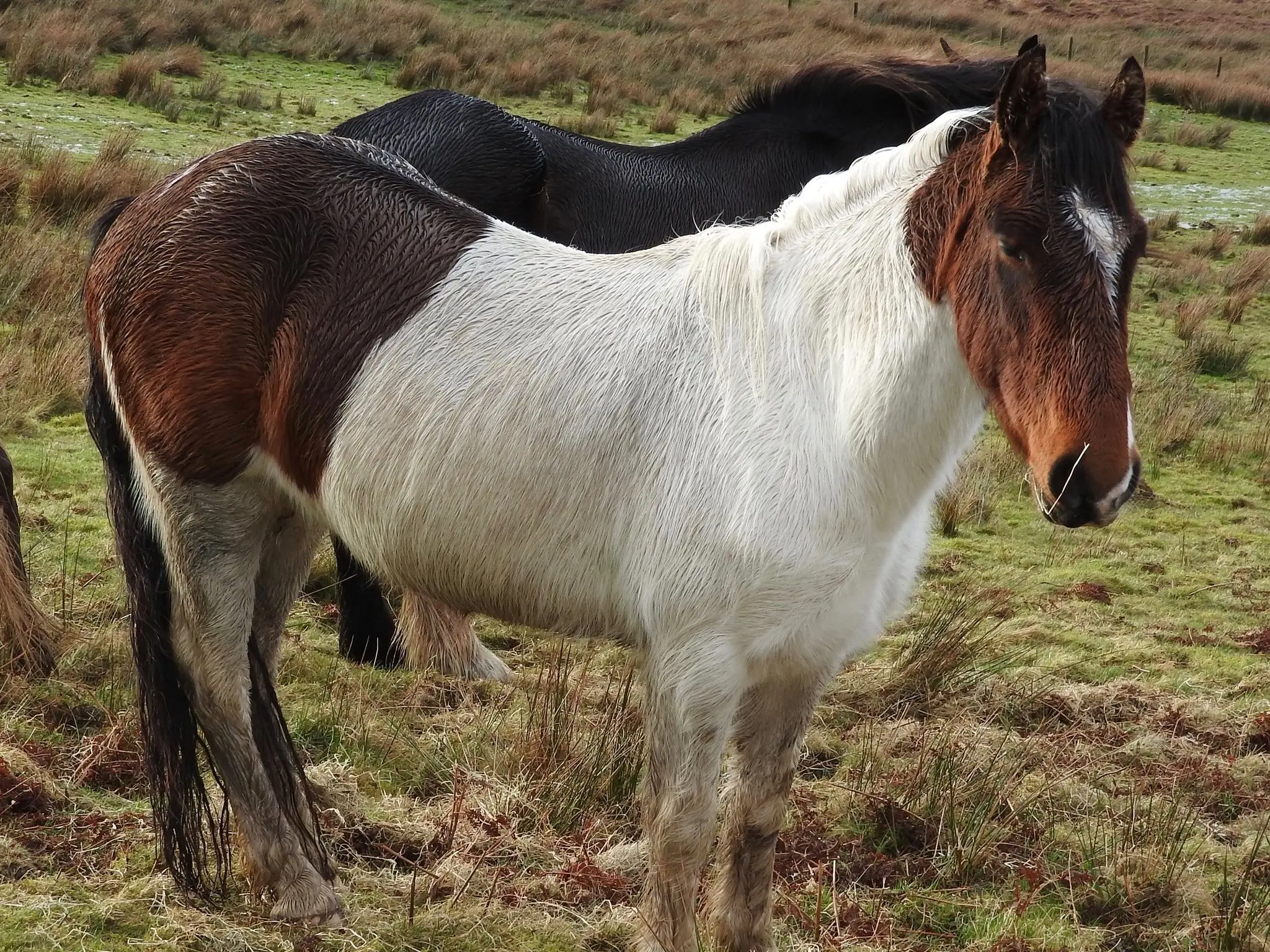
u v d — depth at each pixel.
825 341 5.07
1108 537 13.61
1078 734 8.74
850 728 8.75
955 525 13.41
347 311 5.55
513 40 40.38
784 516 4.91
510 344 5.37
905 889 6.63
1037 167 4.45
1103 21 73.94
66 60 26.77
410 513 5.46
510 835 6.54
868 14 62.69
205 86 27.52
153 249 5.73
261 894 5.98
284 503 6.09
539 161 9.90
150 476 5.90
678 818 5.23
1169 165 37.12
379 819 6.77
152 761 5.86
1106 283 4.35
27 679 7.77
